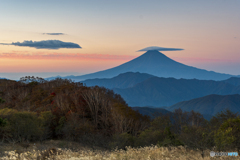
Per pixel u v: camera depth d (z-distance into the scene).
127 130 44.94
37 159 11.35
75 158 10.64
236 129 14.19
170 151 12.83
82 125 41.75
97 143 34.44
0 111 34.12
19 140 29.98
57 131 43.19
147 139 31.45
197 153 12.41
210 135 15.46
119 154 11.97
